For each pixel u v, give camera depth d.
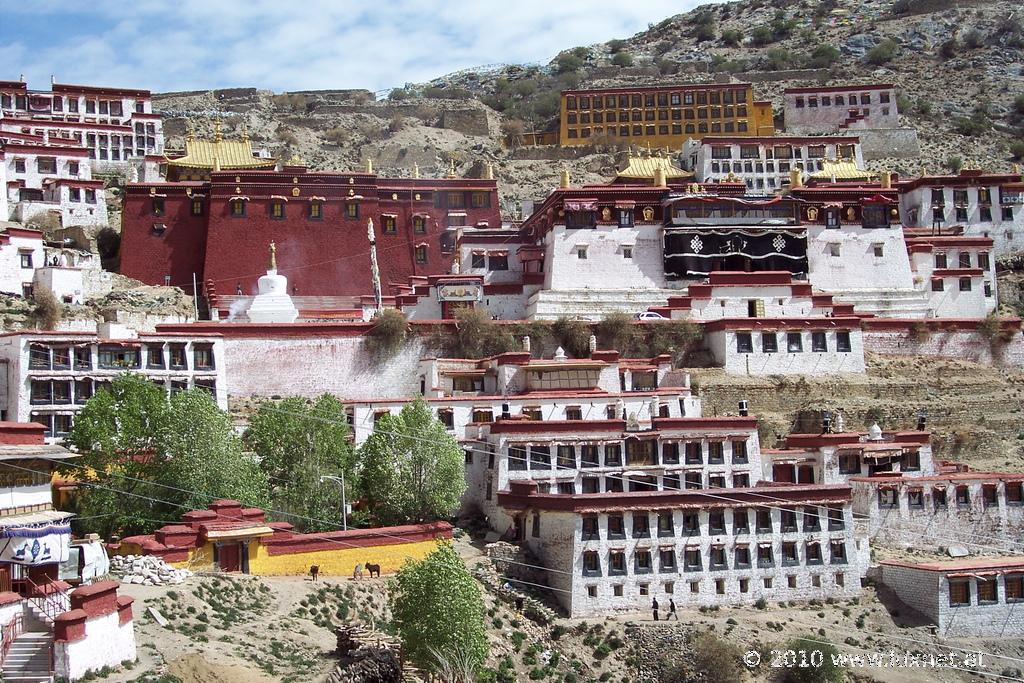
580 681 68.44
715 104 191.38
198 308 113.88
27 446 57.34
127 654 52.44
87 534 66.38
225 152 133.75
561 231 114.81
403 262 123.69
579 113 192.25
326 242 121.38
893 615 77.94
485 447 82.81
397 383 97.12
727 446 84.12
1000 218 144.62
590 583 73.44
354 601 66.62
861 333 105.69
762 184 166.62
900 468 89.31
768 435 96.38
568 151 188.50
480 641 61.47
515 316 115.06
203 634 57.72
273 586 65.25
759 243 117.31
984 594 78.19
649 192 117.19
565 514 74.25
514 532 77.81
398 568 71.75
